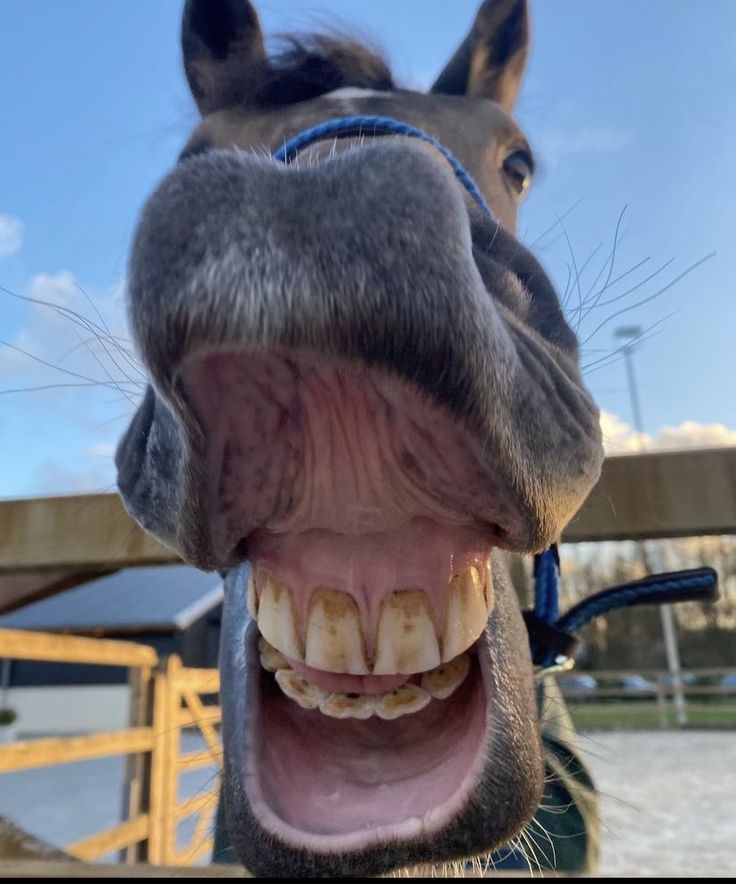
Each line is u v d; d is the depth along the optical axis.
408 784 0.18
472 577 0.20
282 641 0.20
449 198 0.14
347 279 0.13
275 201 0.13
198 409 0.15
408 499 0.19
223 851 0.30
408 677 0.21
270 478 0.18
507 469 0.15
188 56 0.39
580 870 0.31
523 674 0.21
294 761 0.20
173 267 0.13
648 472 0.38
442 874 0.22
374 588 0.20
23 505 0.46
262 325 0.13
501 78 0.41
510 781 0.18
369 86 0.35
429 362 0.13
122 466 0.21
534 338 0.18
